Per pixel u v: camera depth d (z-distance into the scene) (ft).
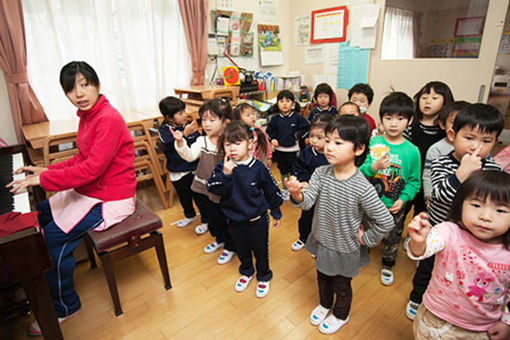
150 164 8.10
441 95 5.59
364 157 4.09
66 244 4.70
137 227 4.95
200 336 4.61
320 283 4.63
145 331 4.73
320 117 5.62
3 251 3.22
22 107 7.47
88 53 8.34
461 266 2.94
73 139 6.81
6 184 4.79
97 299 5.41
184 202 7.55
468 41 8.73
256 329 4.70
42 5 7.48
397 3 9.95
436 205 4.38
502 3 7.89
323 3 11.87
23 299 4.92
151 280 5.86
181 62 10.31
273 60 12.97
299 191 3.91
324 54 12.38
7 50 7.04
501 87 13.87
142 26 9.20
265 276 5.48
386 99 5.17
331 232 4.10
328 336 4.53
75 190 5.09
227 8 11.05
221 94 9.43
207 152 5.98
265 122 10.75
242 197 4.83
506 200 2.56
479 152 3.88
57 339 3.90
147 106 9.84
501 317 2.92
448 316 3.10
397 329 4.60
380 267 6.04
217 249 6.76
